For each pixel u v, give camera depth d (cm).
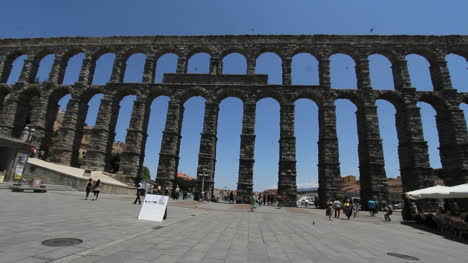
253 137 3694
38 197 1925
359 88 3972
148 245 803
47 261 564
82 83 4275
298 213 2478
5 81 4669
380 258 853
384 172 3434
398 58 3941
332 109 3744
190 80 4116
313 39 4169
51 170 3025
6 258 561
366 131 3641
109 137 4091
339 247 984
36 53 4656
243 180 3525
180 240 914
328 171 3469
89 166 3803
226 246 873
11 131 4212
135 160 3816
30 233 811
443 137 3678
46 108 4234
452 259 930
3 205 1354
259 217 1912
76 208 1535
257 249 860
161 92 4134
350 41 4094
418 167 3406
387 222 2116
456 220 1464
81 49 4559
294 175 3488
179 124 4016
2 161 2652
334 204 2323
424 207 3186
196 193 3528
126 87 4147
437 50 3938
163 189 3594
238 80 4044
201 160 3631
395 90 3797
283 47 4181
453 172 3475
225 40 4319
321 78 3984
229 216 1853
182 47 4356
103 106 4062
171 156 3722
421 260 877
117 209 1683
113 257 644
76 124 4150
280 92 3891
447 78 3788
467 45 3928
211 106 3878
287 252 845
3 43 4778
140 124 3944
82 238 808
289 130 3691
